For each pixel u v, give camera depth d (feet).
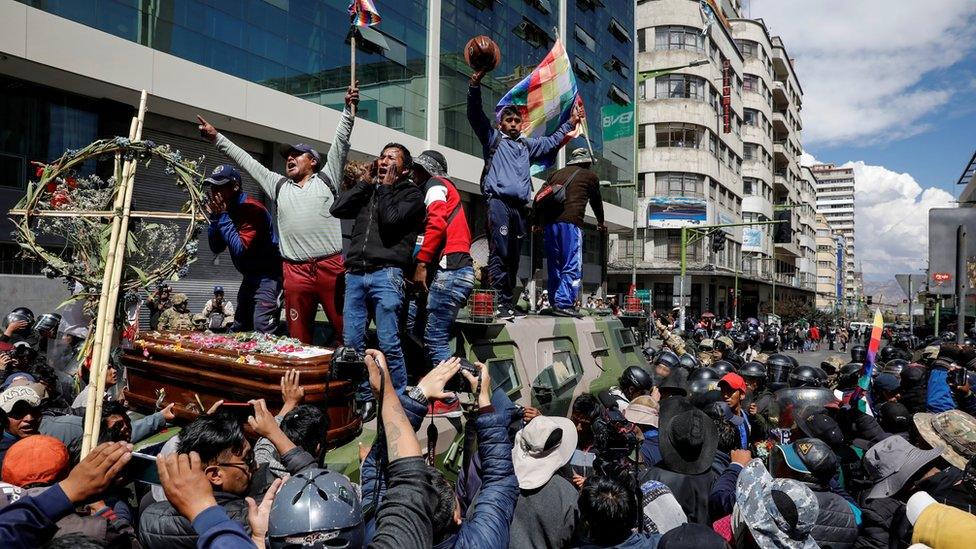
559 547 9.71
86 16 37.19
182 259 11.32
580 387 20.62
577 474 13.12
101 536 7.76
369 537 7.34
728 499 11.82
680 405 13.62
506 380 16.94
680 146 129.90
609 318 25.43
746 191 164.96
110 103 41.19
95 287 11.24
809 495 9.11
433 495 7.00
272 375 11.85
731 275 138.10
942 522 8.84
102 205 11.39
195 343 13.74
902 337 64.90
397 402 7.13
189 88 41.60
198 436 8.25
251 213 16.11
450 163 65.00
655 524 10.62
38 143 38.63
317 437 9.88
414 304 15.17
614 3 101.45
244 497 8.58
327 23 52.08
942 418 13.73
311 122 49.52
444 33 65.46
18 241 11.03
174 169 11.37
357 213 14.20
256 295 16.42
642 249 132.77
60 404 15.81
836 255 322.96
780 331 117.29
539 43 82.23
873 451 13.51
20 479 7.97
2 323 30.63
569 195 22.79
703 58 130.93
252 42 46.26
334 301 15.35
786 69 192.34
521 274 72.74
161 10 40.75
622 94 103.55
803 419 16.33
